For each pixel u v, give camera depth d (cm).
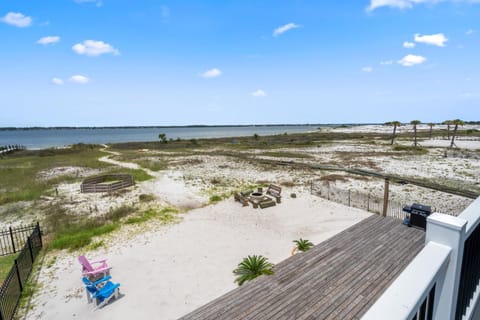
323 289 484
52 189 1467
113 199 1262
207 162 2433
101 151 3619
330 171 1897
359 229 729
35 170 2056
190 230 889
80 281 612
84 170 2055
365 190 1364
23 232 884
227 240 812
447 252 143
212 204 1170
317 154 2864
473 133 6038
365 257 588
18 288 564
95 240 820
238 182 1591
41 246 776
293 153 2972
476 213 189
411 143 3988
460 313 189
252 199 1162
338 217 983
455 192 972
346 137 5750
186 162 2428
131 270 652
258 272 580
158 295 555
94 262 634
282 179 1658
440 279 146
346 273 530
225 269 649
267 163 2214
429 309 145
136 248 765
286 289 488
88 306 525
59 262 696
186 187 1485
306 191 1355
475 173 1728
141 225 934
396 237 678
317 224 925
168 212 1066
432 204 1114
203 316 429
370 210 1047
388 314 101
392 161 2262
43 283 604
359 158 2470
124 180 1583
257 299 464
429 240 157
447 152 2775
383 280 507
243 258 700
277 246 770
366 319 99
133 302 534
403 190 1346
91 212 1076
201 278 614
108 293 529
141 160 2527
